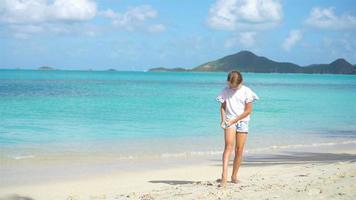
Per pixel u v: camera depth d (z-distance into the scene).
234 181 9.01
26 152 14.38
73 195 8.89
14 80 98.75
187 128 21.75
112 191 9.23
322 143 18.14
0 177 10.77
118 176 11.06
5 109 29.94
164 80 135.50
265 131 21.69
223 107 8.68
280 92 68.69
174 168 12.25
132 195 8.32
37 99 39.75
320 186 7.70
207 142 17.38
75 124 22.42
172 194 7.88
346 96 57.69
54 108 31.42
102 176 11.05
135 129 21.06
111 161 13.21
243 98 8.49
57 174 11.20
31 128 20.50
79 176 11.00
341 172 9.55
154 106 35.38
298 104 41.91
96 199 8.30
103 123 23.17
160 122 24.23
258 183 8.70
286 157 14.45
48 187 9.77
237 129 8.70
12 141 16.64
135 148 15.70
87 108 32.03
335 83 132.25
